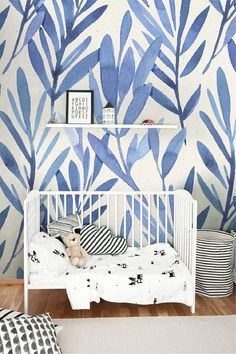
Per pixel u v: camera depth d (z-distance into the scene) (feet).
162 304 9.55
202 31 10.94
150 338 6.77
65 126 10.32
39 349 5.40
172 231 11.13
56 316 8.82
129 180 11.03
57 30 10.73
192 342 6.64
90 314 8.96
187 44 10.93
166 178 11.09
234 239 10.54
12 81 10.73
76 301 8.66
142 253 10.43
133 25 10.83
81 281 8.70
